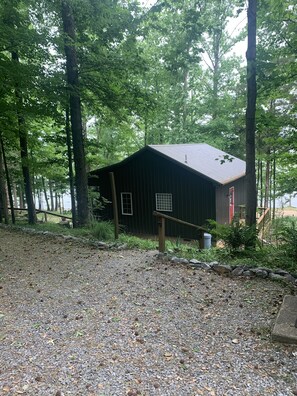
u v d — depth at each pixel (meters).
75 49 8.17
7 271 5.08
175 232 12.02
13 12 7.18
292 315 3.11
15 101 8.32
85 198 8.91
